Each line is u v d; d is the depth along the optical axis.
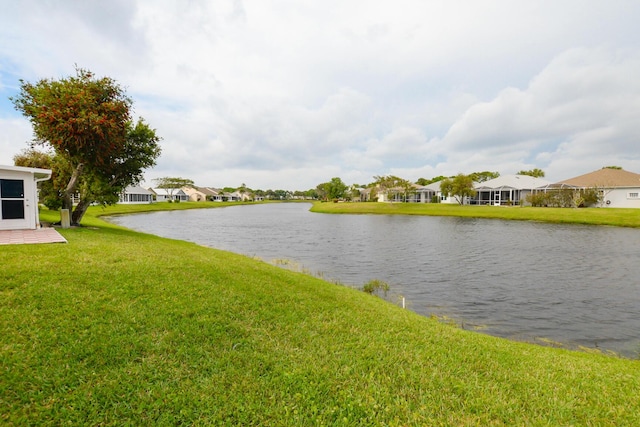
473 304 10.97
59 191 17.56
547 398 4.20
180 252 11.46
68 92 14.07
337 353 4.92
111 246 10.02
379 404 3.81
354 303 7.85
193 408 3.50
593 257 19.06
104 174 17.91
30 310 4.98
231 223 41.81
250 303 6.41
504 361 5.26
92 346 4.30
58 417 3.21
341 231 32.53
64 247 8.95
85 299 5.55
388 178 76.50
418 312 10.13
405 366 4.73
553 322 9.48
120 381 3.78
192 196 128.75
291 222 43.72
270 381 4.07
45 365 3.86
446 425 3.54
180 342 4.68
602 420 3.81
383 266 16.56
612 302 11.27
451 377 4.52
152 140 19.02
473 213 51.91
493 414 3.79
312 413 3.59
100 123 14.01
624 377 5.08
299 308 6.62
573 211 45.84
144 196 86.62
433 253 20.19
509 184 65.50
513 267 16.45
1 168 12.28
